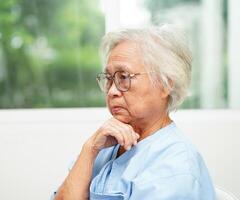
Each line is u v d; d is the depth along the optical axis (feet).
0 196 6.92
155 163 3.48
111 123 3.69
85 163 3.81
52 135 6.86
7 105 7.34
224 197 4.17
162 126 3.81
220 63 7.36
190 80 3.68
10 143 6.84
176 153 3.48
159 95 3.58
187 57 3.59
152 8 7.18
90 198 3.76
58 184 6.92
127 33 3.53
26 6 7.22
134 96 3.51
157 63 3.44
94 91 7.37
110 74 3.61
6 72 7.33
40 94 7.39
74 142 6.89
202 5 7.25
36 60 7.36
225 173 6.99
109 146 3.87
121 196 3.51
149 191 3.27
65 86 7.41
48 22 7.29
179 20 7.23
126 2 7.10
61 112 7.09
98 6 7.22
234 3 7.26
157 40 3.46
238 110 7.24
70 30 7.32
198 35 7.29
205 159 6.95
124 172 3.60
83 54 7.36
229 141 6.96
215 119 6.96
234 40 7.33
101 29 7.27
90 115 7.04
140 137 3.85
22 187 6.93
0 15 7.18
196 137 6.92
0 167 6.88
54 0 7.23
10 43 7.27
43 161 6.90
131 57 3.47
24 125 6.83
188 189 3.22
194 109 7.29
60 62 7.38
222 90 7.41
